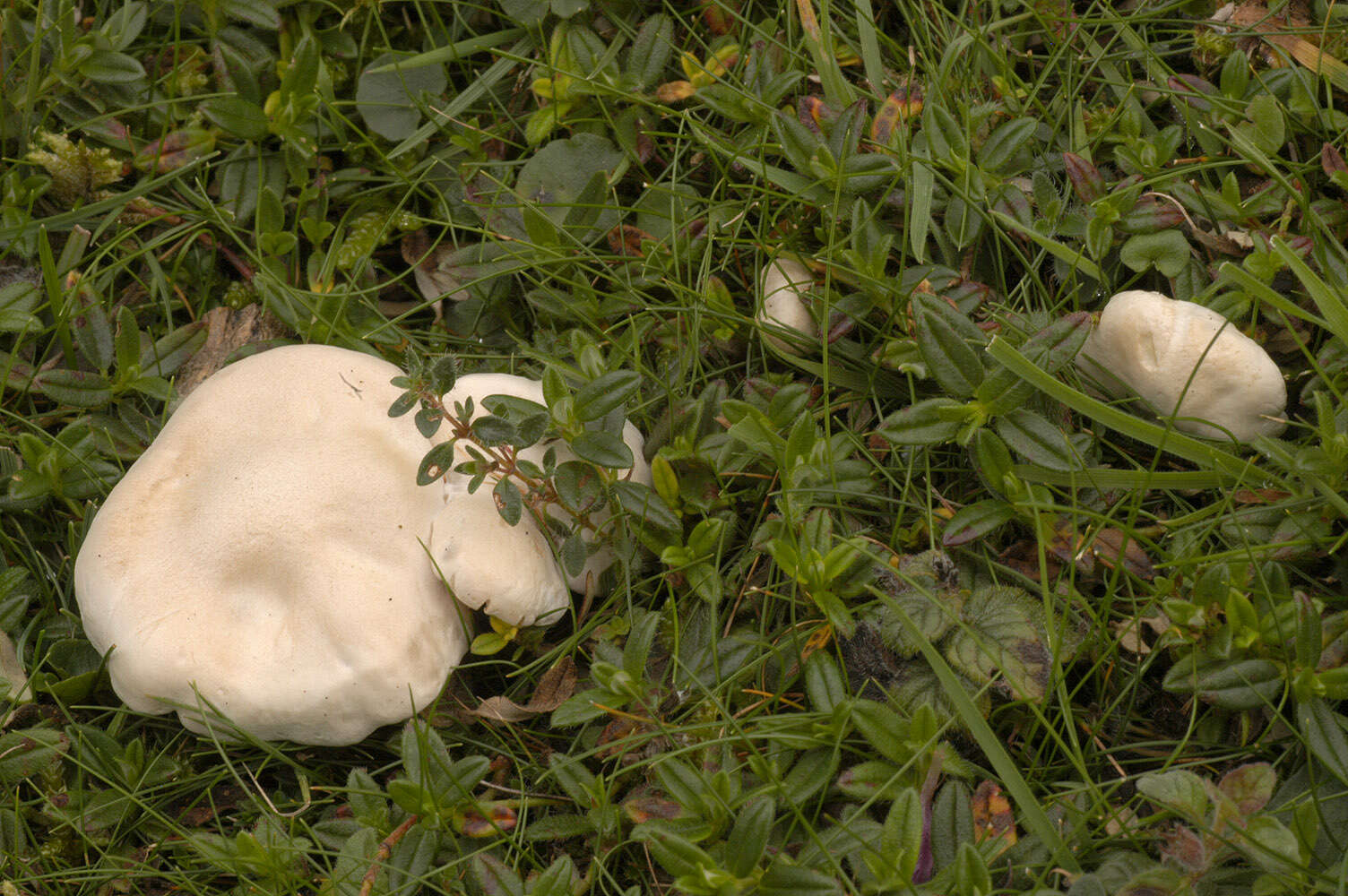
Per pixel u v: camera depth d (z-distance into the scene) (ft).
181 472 8.33
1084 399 7.89
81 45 10.14
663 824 7.09
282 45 10.76
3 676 8.52
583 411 8.04
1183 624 7.43
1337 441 7.52
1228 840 6.38
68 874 8.05
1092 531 8.00
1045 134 10.02
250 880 7.70
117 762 8.38
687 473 8.79
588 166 10.29
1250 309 8.79
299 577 7.79
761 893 6.74
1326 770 7.21
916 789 7.26
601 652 8.07
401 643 7.64
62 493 9.19
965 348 7.93
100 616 8.05
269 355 8.71
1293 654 7.31
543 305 9.80
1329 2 9.86
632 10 10.77
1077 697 8.14
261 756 8.46
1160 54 10.00
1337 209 9.02
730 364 9.77
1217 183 9.64
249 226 10.52
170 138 10.45
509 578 7.76
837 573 7.80
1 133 10.28
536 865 7.78
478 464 7.68
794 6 10.61
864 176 9.20
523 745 8.31
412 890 7.54
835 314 9.11
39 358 10.03
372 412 8.30
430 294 10.34
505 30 11.09
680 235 9.97
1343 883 6.28
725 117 10.43
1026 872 7.02
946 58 9.80
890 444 8.96
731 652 8.14
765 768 7.35
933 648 7.25
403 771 8.26
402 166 10.68
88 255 10.20
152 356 9.95
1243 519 8.05
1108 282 9.15
